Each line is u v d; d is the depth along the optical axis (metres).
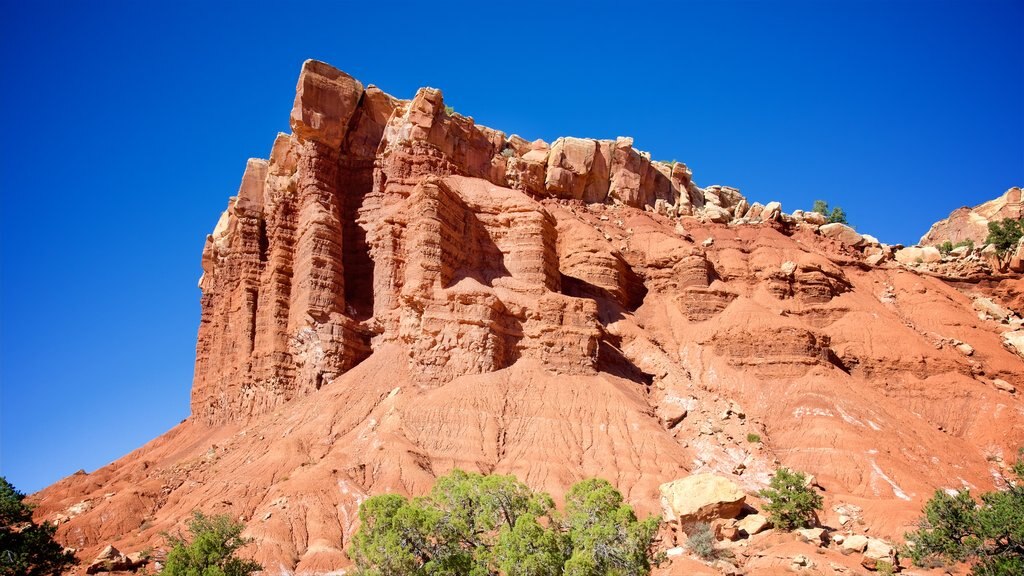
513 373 71.56
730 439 68.44
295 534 54.06
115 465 97.44
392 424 65.25
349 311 83.31
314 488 57.91
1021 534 38.75
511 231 85.50
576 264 93.31
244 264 96.69
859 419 72.25
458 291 73.75
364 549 42.12
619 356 80.44
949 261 116.69
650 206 119.44
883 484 63.31
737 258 101.31
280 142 99.38
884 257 108.88
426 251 76.25
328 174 89.19
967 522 41.56
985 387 81.00
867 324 89.75
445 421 65.12
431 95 95.00
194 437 93.69
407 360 73.38
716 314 89.81
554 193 113.75
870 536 55.34
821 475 65.31
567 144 115.81
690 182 128.50
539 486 58.91
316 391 76.44
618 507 43.97
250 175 101.69
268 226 97.31
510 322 75.81
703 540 50.47
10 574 49.56
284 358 83.81
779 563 47.06
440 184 80.38
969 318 97.56
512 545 39.31
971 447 73.94
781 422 73.12
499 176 106.50
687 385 76.62
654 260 98.12
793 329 81.12
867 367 84.81
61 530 62.62
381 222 84.69
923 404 80.69
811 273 96.50
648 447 65.19
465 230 83.56
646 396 75.31
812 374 77.94
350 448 64.69
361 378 73.62
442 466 61.16
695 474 58.69
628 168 119.50
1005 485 67.00
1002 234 113.06
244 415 85.25
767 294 94.31
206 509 59.25
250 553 51.62
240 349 92.81
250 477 62.25
